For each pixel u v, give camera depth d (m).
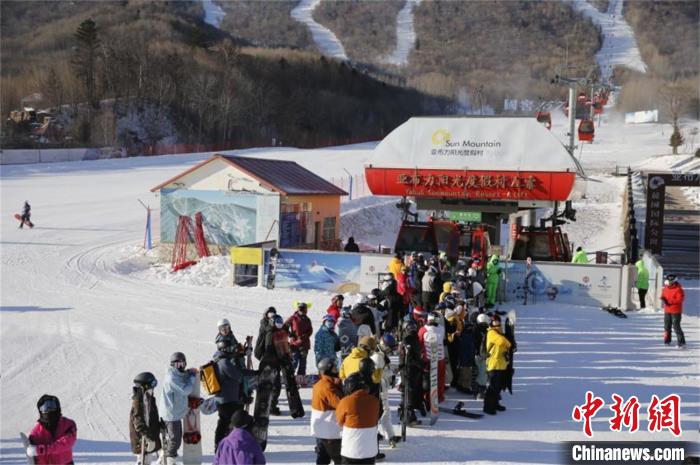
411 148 27.61
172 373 10.02
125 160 78.00
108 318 20.98
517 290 25.14
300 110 136.00
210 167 32.09
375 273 25.48
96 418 12.83
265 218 31.56
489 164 26.89
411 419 12.39
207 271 28.56
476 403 13.91
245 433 7.77
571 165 26.14
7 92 103.88
